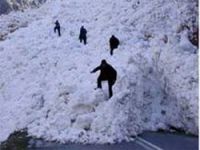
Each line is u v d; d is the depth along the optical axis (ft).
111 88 55.67
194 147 45.01
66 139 50.55
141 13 96.12
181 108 56.75
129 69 62.39
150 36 85.20
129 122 52.03
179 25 80.28
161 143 47.06
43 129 55.16
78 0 131.03
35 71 85.97
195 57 64.44
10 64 97.30
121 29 92.43
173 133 53.47
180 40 73.36
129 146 46.09
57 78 73.56
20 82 84.89
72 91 62.39
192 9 85.10
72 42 94.79
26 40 108.78
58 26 105.91
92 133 50.52
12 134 59.36
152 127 55.01
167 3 93.81
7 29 158.10
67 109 57.62
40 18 142.00
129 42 82.94
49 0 175.63
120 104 53.78
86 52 85.76
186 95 57.00
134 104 55.98
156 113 57.82
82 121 52.75
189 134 53.31
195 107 54.34
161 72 65.67
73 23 114.42
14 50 104.12
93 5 121.08
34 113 63.87
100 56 77.10
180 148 44.50
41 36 108.68
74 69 74.90
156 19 89.86
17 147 51.31
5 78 91.66
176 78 61.26
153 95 60.80
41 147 48.96
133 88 58.23
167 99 60.80
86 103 55.83
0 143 57.67
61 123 55.11
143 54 72.38
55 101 62.28
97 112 53.88
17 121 64.95
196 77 59.31
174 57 65.62
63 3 133.18
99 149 45.55
